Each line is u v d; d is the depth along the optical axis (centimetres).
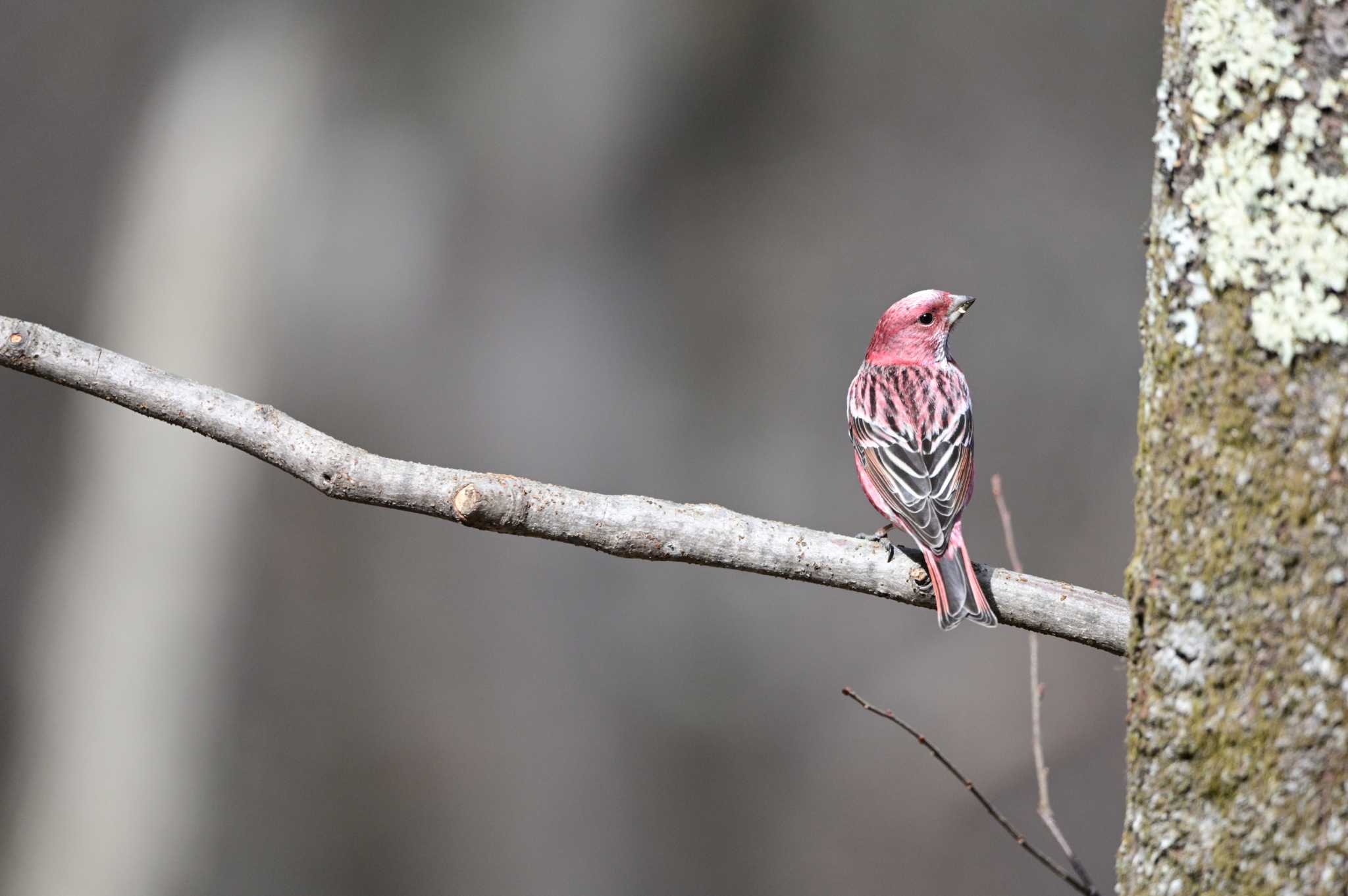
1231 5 314
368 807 1439
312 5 1548
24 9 1526
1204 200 320
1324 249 306
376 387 1508
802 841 1466
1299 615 309
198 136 1533
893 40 1603
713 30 1549
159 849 1441
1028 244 1625
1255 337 312
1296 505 308
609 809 1453
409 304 1516
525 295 1534
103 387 423
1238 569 315
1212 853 319
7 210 1528
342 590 1454
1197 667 321
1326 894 305
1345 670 304
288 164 1524
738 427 1562
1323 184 306
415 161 1531
